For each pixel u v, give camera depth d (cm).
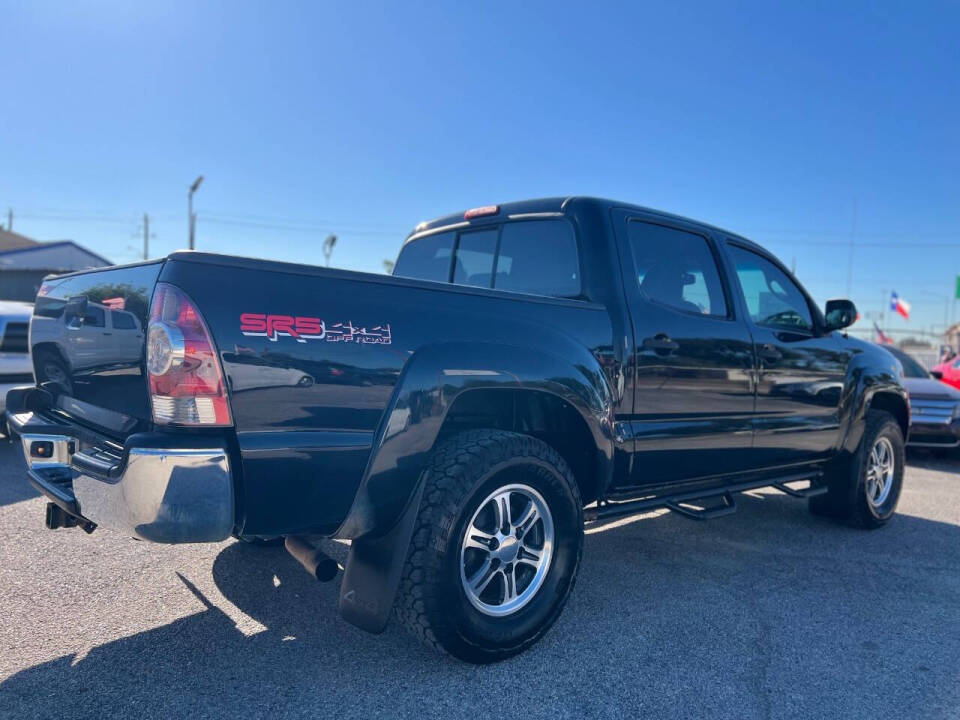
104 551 418
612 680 286
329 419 253
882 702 276
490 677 284
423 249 477
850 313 471
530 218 398
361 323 262
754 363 419
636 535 500
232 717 250
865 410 512
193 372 228
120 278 268
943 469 843
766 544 487
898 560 459
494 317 301
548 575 310
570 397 313
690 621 348
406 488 272
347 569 282
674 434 371
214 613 337
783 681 290
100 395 284
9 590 359
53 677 275
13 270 2069
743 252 450
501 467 286
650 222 390
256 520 242
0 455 678
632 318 357
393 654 301
